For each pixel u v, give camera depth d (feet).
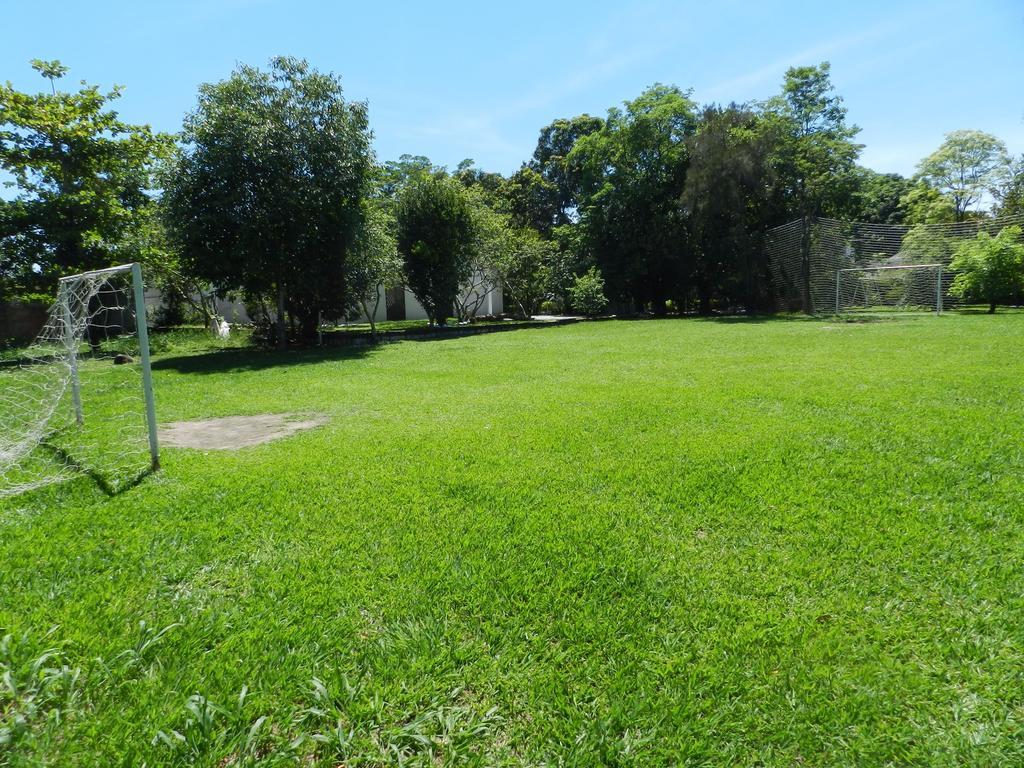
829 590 8.10
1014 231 64.39
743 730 5.76
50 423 21.45
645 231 91.61
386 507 11.67
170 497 12.64
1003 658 6.62
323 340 61.31
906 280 77.30
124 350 53.62
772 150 82.84
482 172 135.64
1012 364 27.45
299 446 16.93
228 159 47.91
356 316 66.28
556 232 104.73
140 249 60.03
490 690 6.40
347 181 52.49
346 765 5.46
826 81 88.43
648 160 90.43
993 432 15.53
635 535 10.06
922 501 11.08
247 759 5.44
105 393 28.96
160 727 5.80
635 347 44.50
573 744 5.62
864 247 82.23
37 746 5.56
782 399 21.33
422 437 17.49
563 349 44.91
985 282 63.52
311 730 5.91
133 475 14.39
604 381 27.61
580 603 7.96
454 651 6.99
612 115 92.58
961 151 109.50
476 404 22.86
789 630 7.21
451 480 13.19
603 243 94.27
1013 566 8.55
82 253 56.18
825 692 6.19
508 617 7.74
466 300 101.65
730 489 12.03
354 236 54.49
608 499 11.81
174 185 48.85
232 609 7.94
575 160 102.58
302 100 51.16
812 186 83.76
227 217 48.57
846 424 17.15
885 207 119.24
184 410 23.90
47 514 11.77
